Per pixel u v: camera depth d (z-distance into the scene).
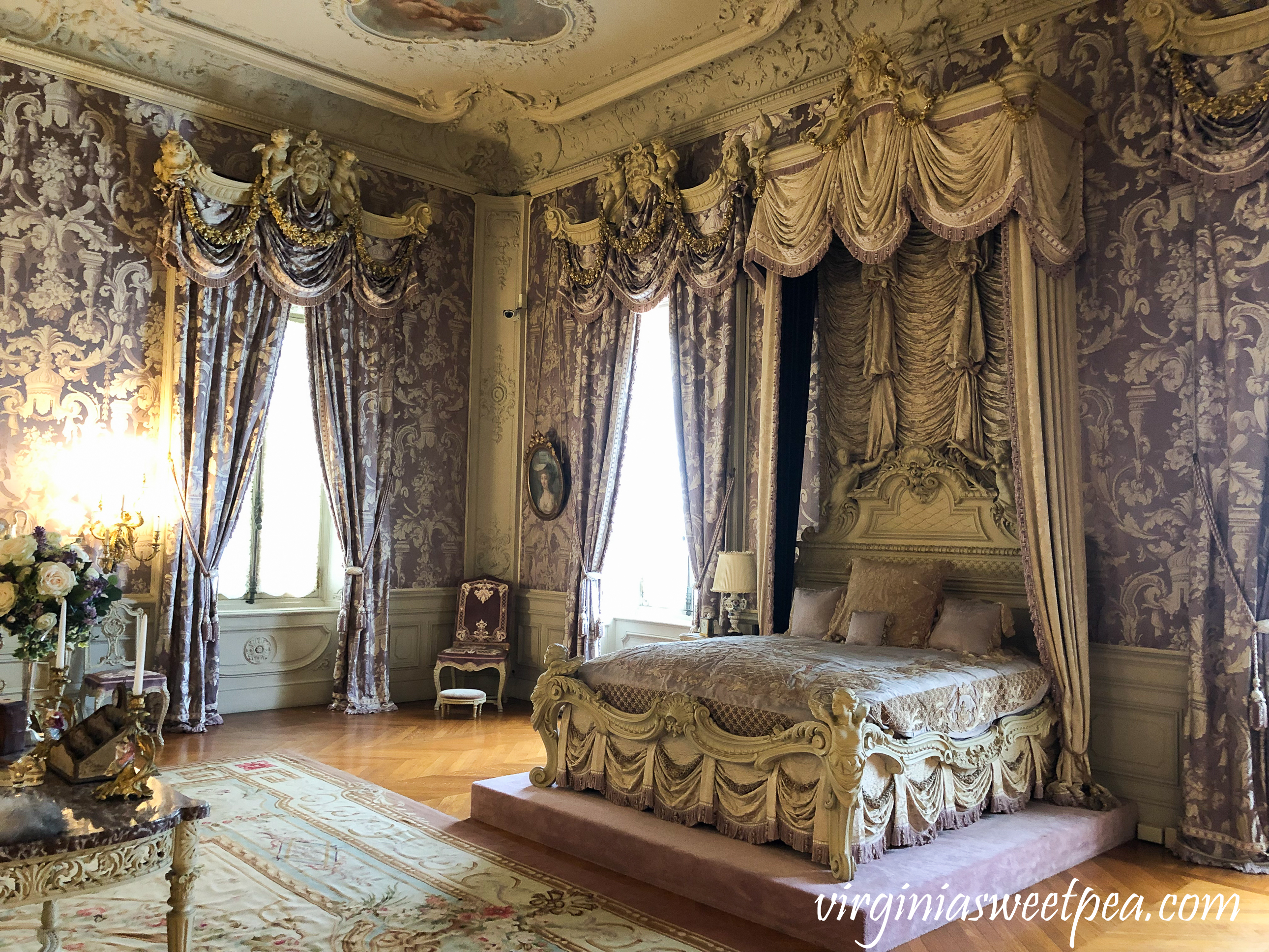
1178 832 4.25
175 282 6.42
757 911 3.36
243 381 6.63
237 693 6.91
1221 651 4.15
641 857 3.76
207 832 4.21
